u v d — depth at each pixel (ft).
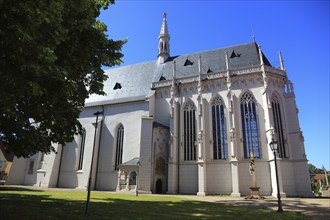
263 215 55.77
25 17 33.40
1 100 35.68
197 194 137.90
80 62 51.85
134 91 188.14
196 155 149.48
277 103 148.87
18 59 34.55
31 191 111.14
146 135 153.89
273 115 145.28
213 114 155.33
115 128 174.91
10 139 55.31
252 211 63.82
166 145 159.33
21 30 31.71
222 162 143.84
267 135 139.33
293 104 147.13
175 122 158.71
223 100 153.79
